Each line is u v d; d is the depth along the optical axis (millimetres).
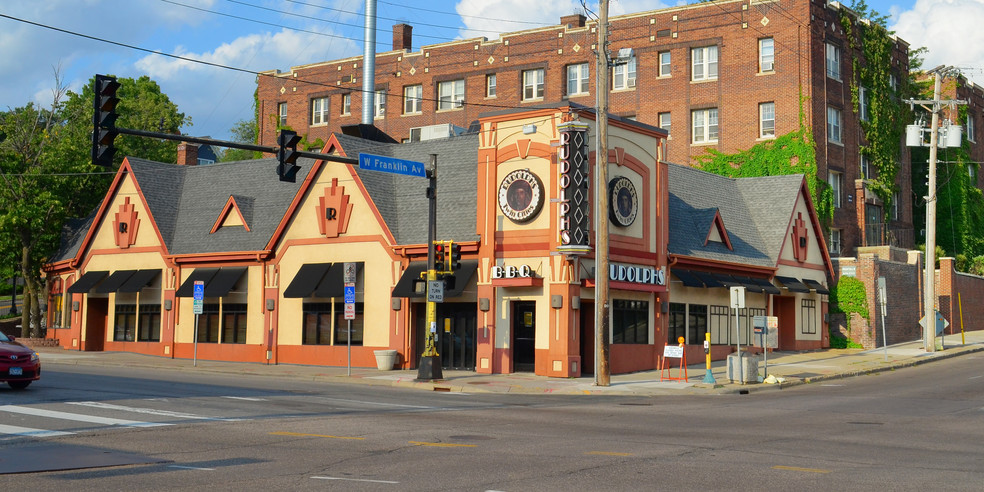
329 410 19438
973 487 10820
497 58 60844
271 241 36938
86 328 42625
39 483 10812
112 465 12141
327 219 35750
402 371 32656
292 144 23000
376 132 49531
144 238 41375
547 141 30688
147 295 40938
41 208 45406
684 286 36094
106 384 24422
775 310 42844
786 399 24234
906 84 59250
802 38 50562
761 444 14688
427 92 63812
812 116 50094
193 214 41750
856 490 10578
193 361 37031
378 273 34250
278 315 36719
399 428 16406
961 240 64125
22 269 47469
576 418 18656
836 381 30922
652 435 15781
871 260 44000
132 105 73250
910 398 24328
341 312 35219
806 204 44500
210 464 12297
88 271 43250
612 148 31984
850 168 53188
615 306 32281
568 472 11758
